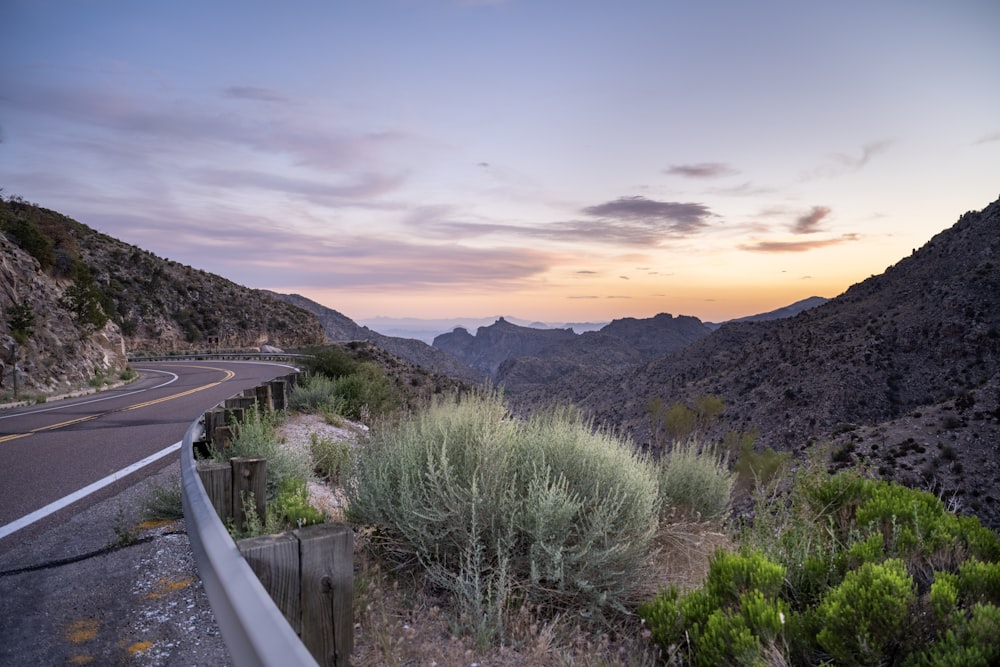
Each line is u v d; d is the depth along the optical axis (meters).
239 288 122.25
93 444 9.55
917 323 123.50
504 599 3.54
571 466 4.54
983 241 143.62
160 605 3.31
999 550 3.77
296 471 6.04
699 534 5.37
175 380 29.66
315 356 20.73
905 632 2.93
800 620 3.23
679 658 3.28
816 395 115.12
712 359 163.75
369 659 2.85
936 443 68.50
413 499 4.11
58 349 26.44
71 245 42.34
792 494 4.79
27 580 3.71
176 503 5.07
